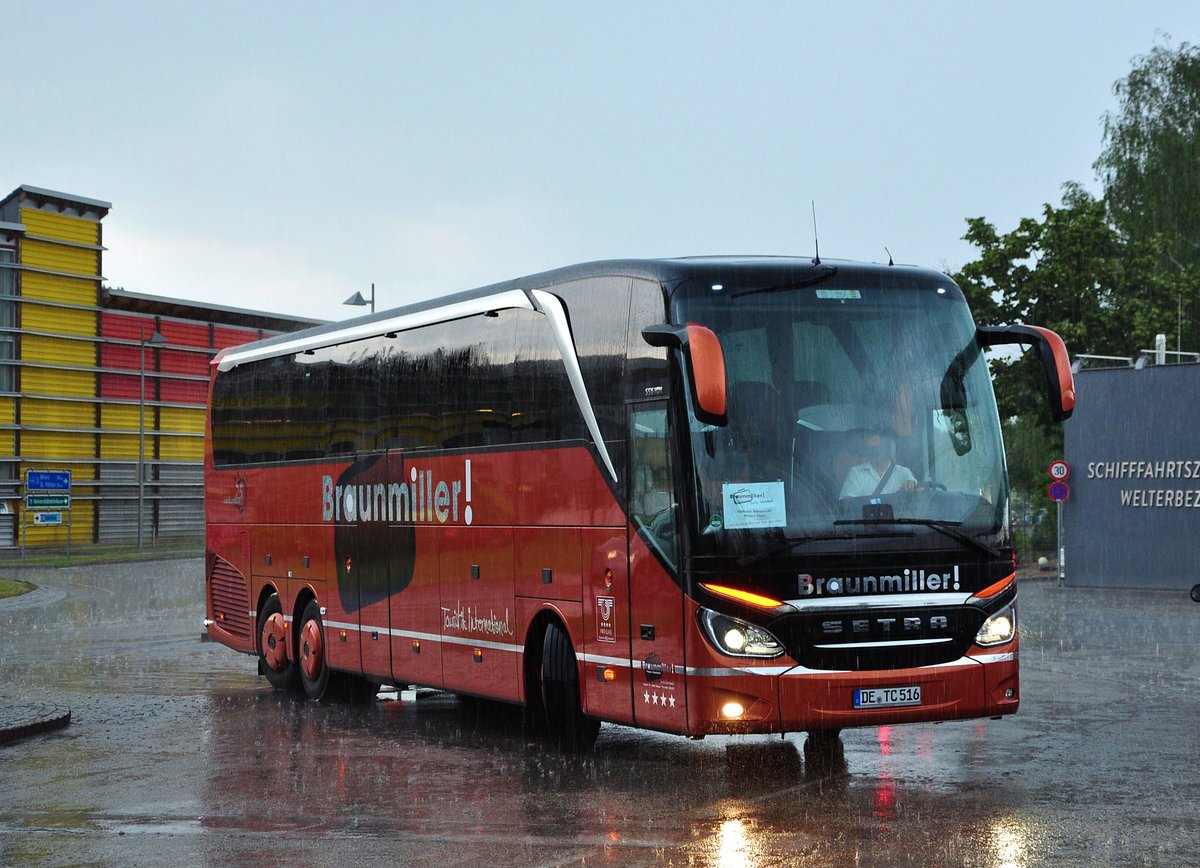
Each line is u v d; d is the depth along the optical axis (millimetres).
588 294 12055
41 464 73062
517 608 12844
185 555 68062
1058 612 28969
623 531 11328
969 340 11273
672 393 10742
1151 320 50438
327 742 13469
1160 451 38062
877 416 10789
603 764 11766
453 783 11023
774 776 10914
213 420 20188
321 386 16922
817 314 10953
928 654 10469
